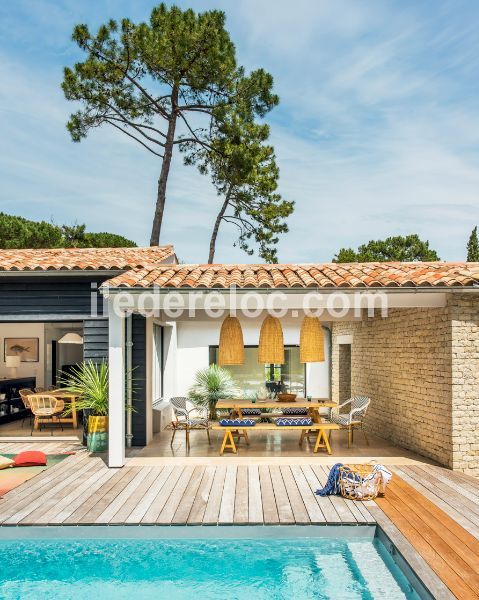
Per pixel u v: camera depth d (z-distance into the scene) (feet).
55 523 21.77
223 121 71.10
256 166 80.43
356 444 39.27
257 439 41.65
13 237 84.23
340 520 21.83
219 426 35.60
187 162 79.25
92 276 38.24
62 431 43.73
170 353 51.31
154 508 23.53
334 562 19.89
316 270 35.35
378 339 42.91
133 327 39.29
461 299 31.04
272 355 34.91
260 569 19.44
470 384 30.91
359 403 39.75
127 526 21.71
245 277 33.63
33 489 26.86
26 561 20.33
